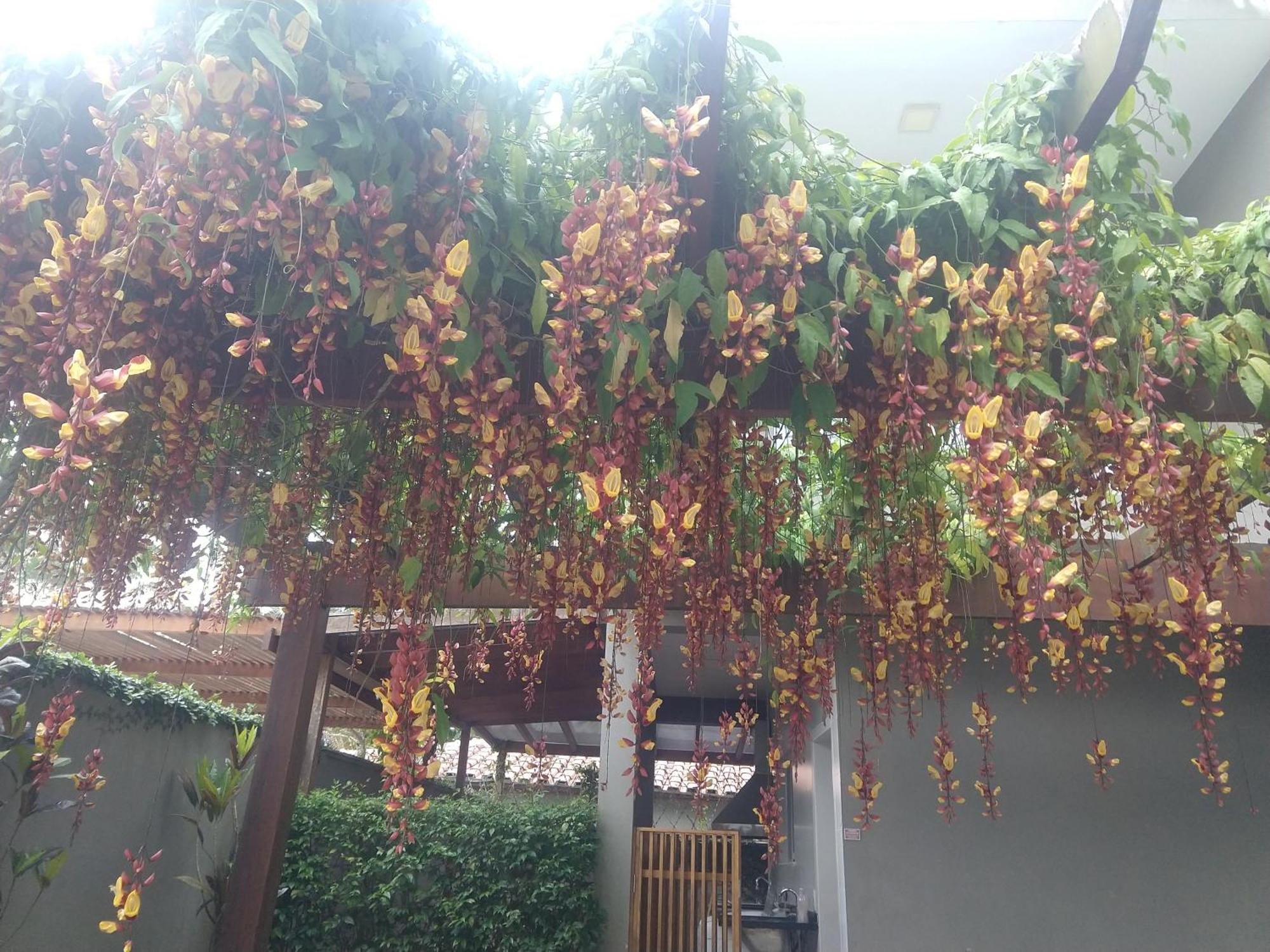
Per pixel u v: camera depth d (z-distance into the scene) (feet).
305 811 15.37
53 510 6.09
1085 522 7.07
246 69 3.59
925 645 7.72
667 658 18.21
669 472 5.09
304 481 6.93
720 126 4.19
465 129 4.15
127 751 11.46
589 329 4.67
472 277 4.32
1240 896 12.21
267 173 3.73
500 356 4.82
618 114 4.24
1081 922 12.18
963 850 12.51
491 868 15.31
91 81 4.11
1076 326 4.86
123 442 6.15
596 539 5.66
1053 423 5.40
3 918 8.89
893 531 7.36
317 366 5.69
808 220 4.64
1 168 4.23
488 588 9.36
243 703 20.92
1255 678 13.05
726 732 7.27
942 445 6.81
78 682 10.28
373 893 14.92
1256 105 11.10
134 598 7.56
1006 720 12.98
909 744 12.89
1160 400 4.77
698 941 15.26
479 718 23.35
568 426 4.35
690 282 4.38
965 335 4.50
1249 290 5.35
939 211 4.83
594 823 15.79
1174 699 12.98
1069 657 8.76
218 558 8.19
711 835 15.35
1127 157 4.82
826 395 5.17
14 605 6.70
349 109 3.83
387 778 4.28
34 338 4.60
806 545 8.25
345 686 17.87
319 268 4.08
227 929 10.10
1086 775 12.73
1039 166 4.47
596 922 14.99
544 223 4.60
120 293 3.89
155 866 11.93
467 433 5.47
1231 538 6.12
